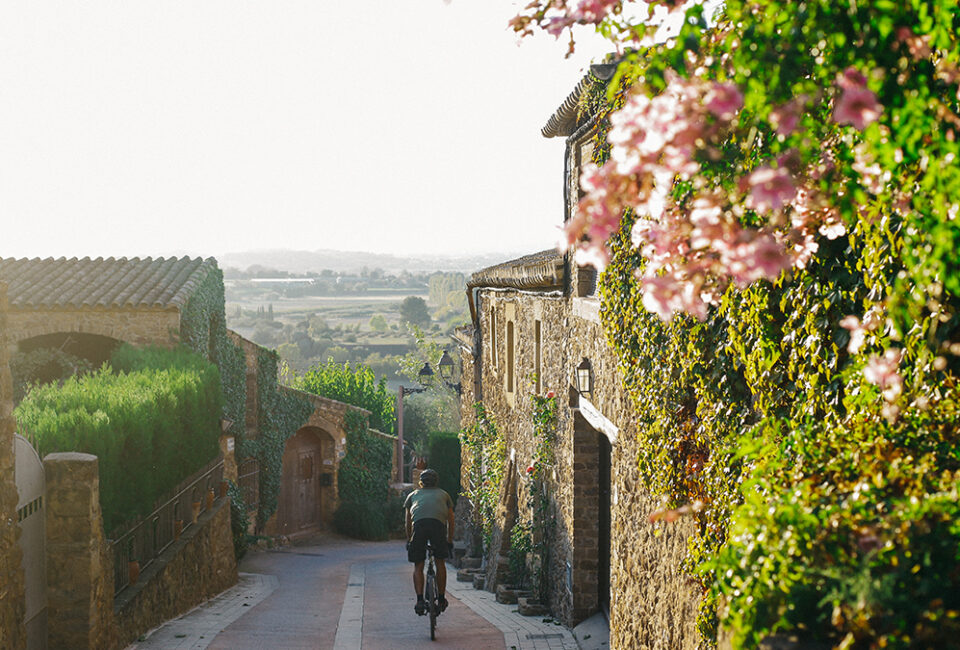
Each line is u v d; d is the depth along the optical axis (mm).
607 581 10016
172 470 12172
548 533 12078
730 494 4367
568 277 10555
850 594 2098
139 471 10258
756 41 2395
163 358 15562
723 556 2633
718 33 2781
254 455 25469
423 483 10562
